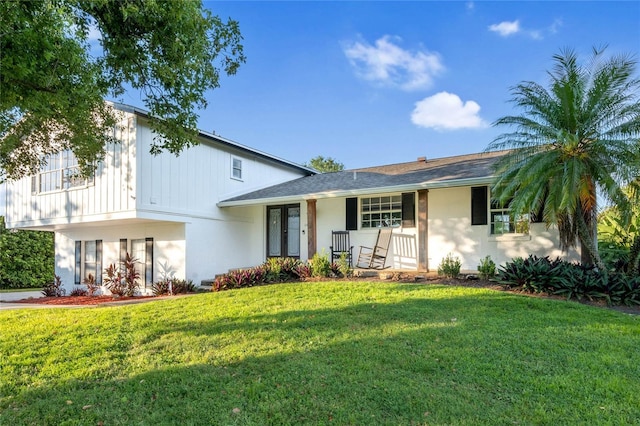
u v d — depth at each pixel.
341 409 3.54
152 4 5.89
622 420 3.33
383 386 3.96
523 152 8.43
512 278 8.48
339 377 4.18
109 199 11.09
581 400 3.68
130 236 13.16
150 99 7.62
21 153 9.61
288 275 11.08
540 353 4.75
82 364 4.70
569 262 9.19
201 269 12.30
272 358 4.71
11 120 8.30
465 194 11.08
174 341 5.47
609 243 11.19
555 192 7.95
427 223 11.10
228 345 5.23
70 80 6.21
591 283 7.52
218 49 8.01
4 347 5.31
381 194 12.27
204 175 12.66
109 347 5.27
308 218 12.33
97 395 3.91
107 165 11.20
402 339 5.29
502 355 4.71
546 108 8.39
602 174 7.63
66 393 3.98
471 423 3.30
